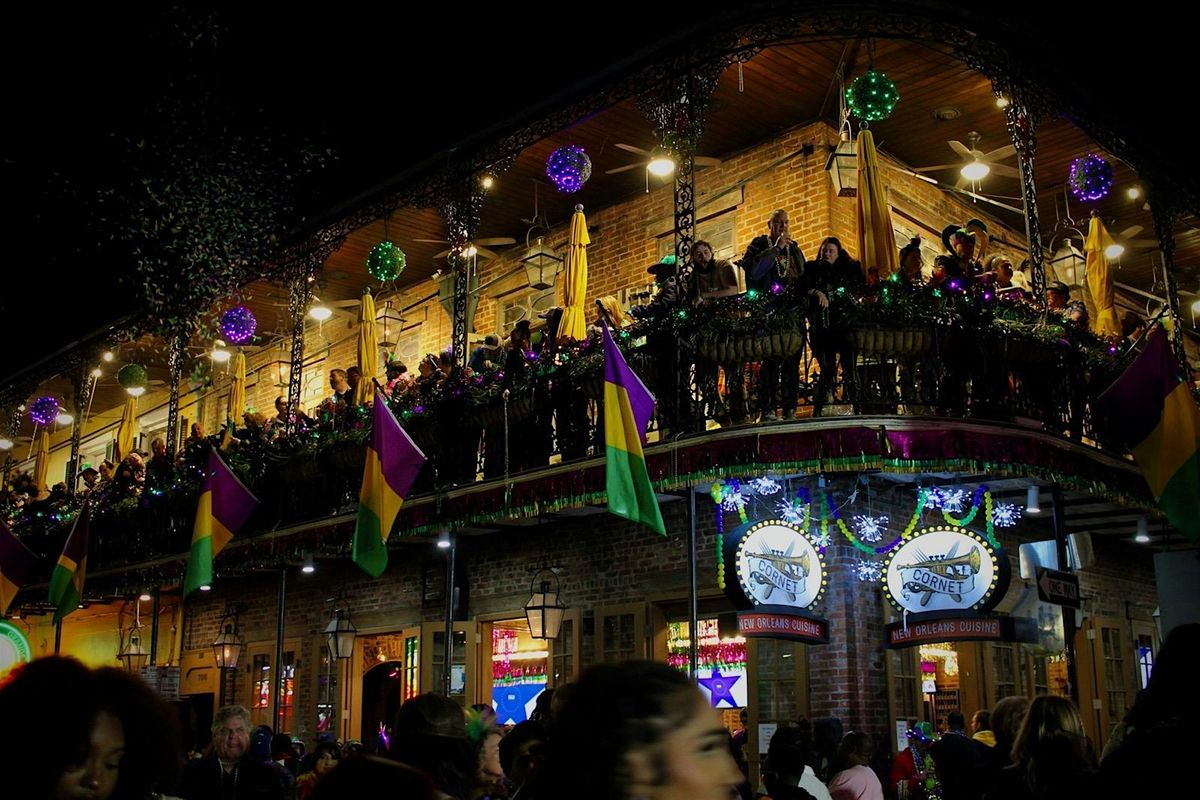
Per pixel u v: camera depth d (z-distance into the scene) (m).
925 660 13.45
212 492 14.63
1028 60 12.31
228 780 5.88
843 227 13.65
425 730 4.16
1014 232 16.81
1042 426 10.95
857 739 8.43
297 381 16.62
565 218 16.75
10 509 23.11
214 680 19.69
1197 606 10.12
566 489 11.76
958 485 11.78
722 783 1.69
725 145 14.53
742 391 10.80
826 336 10.41
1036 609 12.29
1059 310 12.59
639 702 1.69
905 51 12.34
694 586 10.81
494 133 14.11
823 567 11.17
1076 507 13.34
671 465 10.86
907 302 10.40
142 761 2.54
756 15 11.77
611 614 13.65
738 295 10.88
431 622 15.81
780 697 12.06
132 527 18.72
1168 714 3.37
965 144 14.41
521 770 5.11
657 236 15.39
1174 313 13.80
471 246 14.34
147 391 25.55
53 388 25.94
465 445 13.34
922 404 10.45
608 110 13.56
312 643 17.84
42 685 2.44
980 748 7.07
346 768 2.08
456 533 14.03
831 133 13.83
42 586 20.81
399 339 19.42
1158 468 10.95
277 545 15.60
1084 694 14.47
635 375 10.65
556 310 13.12
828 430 10.28
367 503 12.32
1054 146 14.31
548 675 14.25
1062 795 3.54
